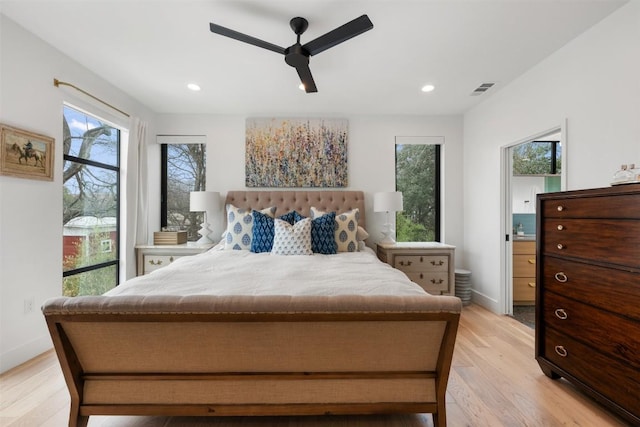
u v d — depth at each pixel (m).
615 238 1.45
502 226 3.07
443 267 3.32
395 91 3.04
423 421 1.46
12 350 1.98
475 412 1.52
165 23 1.95
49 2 1.77
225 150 3.72
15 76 2.00
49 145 2.24
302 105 3.43
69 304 1.08
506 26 1.98
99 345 1.20
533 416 1.50
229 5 1.77
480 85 2.92
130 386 1.26
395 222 3.83
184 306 1.07
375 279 1.70
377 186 3.77
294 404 1.27
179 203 3.89
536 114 2.53
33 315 2.13
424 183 3.96
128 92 3.08
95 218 2.90
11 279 1.99
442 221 3.84
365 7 1.78
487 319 2.94
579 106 2.12
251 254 2.66
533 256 3.44
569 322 1.71
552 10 1.83
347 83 2.84
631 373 1.38
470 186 3.64
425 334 1.20
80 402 1.25
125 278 3.15
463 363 2.05
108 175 3.06
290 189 3.72
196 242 3.60
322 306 1.08
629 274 1.39
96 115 2.70
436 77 2.73
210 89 2.99
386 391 1.28
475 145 3.51
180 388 1.26
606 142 1.93
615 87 1.87
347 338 1.20
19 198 2.04
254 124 3.68
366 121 3.76
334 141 3.70
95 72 2.65
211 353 1.22
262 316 1.08
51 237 2.29
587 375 1.59
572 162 2.18
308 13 1.83
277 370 1.26
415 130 3.77
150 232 3.68
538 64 2.50
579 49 2.11
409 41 2.14
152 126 3.63
